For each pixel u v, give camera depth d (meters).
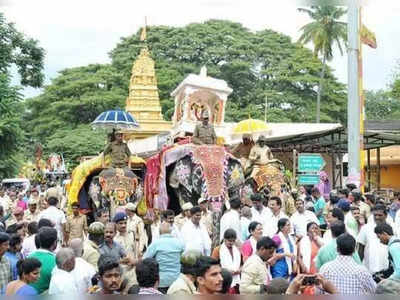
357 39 17.31
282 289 5.98
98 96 52.41
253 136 17.59
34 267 6.41
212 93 18.97
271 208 11.92
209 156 14.66
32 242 9.33
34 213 14.16
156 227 12.63
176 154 14.69
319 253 8.25
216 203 14.27
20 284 6.19
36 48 32.25
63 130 52.41
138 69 42.78
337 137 27.52
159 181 14.70
